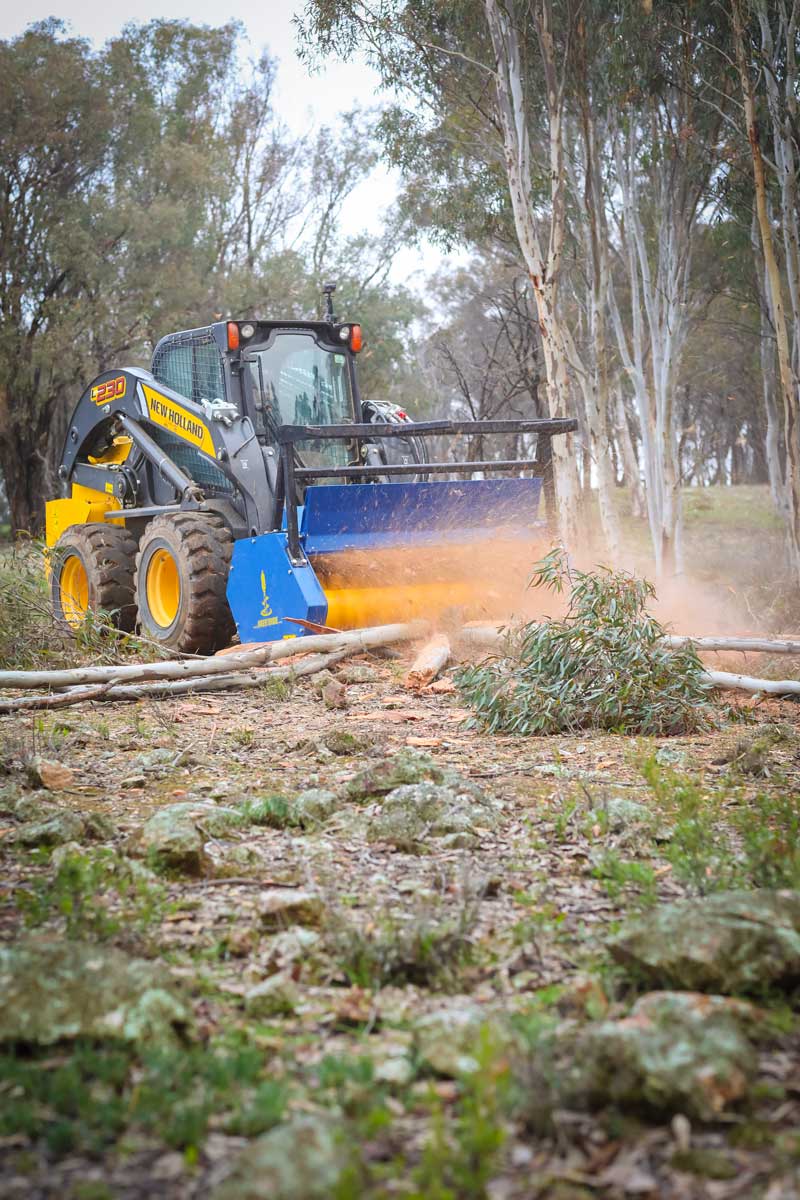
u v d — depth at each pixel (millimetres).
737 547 27500
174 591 12391
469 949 3666
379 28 20016
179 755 6980
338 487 10773
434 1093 2693
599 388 20672
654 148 21578
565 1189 2318
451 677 9977
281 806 5359
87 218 36844
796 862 4418
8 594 11578
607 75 20312
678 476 21656
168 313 37875
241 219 45656
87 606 13414
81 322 36031
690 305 27219
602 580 8992
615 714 8062
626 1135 2549
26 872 4617
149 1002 3043
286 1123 2588
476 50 20531
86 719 8422
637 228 22078
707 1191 2328
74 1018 2990
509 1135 2562
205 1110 2611
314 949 3695
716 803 5820
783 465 35906
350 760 7074
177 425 12422
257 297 41688
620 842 4988
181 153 39000
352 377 12672
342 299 43812
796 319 18219
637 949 3404
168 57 42844
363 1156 2475
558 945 3795
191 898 4293
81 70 37156
